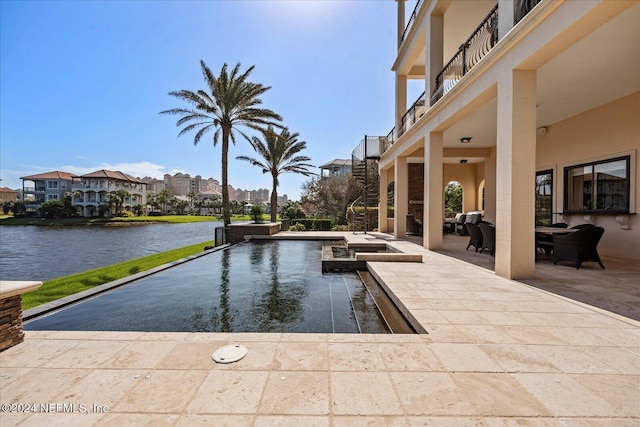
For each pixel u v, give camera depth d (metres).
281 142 19.86
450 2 7.66
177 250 12.76
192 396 1.76
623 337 2.56
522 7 4.67
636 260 6.14
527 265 4.61
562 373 2.00
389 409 1.64
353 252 9.04
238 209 83.94
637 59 4.75
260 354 2.28
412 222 12.70
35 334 2.67
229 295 4.75
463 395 1.76
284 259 8.32
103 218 55.62
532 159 4.50
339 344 2.45
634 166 6.12
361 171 16.03
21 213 60.81
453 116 6.64
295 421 1.54
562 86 5.77
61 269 11.27
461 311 3.22
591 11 3.22
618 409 1.63
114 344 2.46
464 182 14.15
